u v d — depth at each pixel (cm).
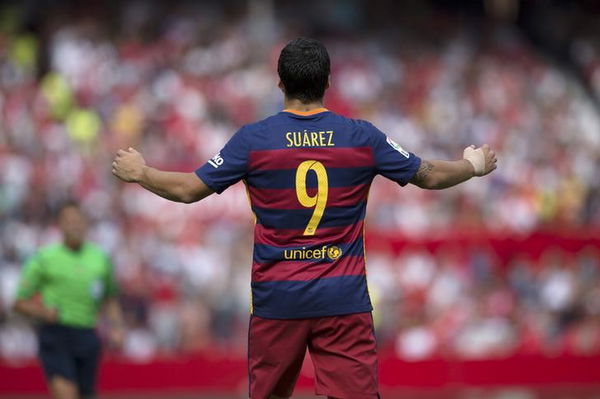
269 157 1670
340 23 8569
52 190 6125
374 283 5544
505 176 7025
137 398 4562
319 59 1714
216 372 4747
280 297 1672
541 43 9056
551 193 7038
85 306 3133
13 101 6900
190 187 1672
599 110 8381
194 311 5441
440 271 5800
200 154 6762
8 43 7544
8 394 4566
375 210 6347
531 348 5438
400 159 1706
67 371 3086
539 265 5962
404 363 4803
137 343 5253
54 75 7181
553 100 8175
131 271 5544
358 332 1688
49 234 5812
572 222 6975
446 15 8912
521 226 6712
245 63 7644
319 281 1672
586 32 9181
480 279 5838
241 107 7219
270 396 1780
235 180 1683
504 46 8681
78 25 7738
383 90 7788
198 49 7700
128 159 1695
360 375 1675
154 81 7269
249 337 1723
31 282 3102
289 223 1673
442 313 5544
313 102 1723
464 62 8306
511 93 8062
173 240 5816
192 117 7006
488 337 5456
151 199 6056
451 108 7656
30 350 5247
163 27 7925
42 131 6662
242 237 5938
